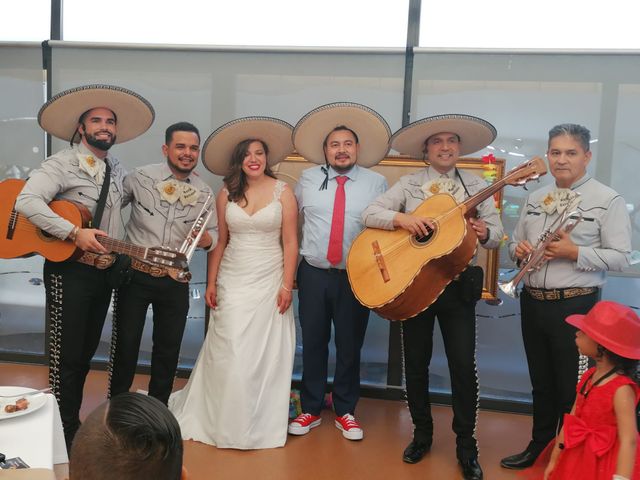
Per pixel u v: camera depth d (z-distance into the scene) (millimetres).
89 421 990
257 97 4129
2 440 1542
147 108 3244
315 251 3455
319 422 3664
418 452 3221
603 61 3762
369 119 3418
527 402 3988
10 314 4469
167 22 4238
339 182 3480
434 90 3957
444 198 3006
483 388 4066
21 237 2980
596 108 3797
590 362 3742
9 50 4277
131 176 3297
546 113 3854
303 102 4090
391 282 2930
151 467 947
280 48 4062
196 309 4309
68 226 2836
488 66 3889
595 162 3818
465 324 3057
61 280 2980
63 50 4242
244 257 3443
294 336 3568
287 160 4043
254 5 4160
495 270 3891
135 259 3148
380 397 4160
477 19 3965
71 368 3049
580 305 2924
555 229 2887
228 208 3455
